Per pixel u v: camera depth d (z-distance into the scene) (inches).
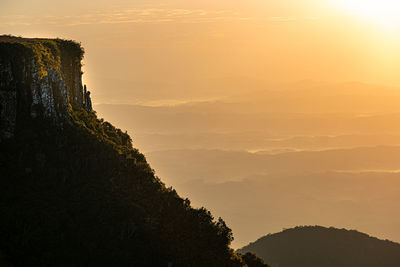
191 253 4146.2
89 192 4097.0
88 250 3666.3
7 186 3841.0
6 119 4082.2
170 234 4207.7
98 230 3833.7
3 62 4146.2
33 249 3506.4
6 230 3555.6
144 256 3823.8
